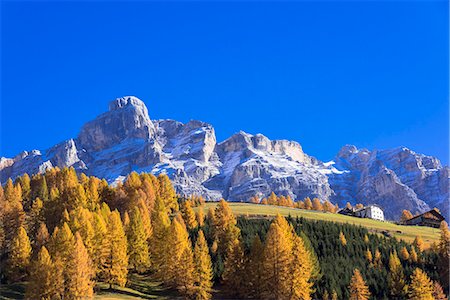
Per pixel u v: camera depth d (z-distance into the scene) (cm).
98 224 10069
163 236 10906
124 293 9600
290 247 10019
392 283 10662
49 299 8488
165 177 17138
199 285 9750
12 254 10075
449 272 11431
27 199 15500
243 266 10288
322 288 10356
